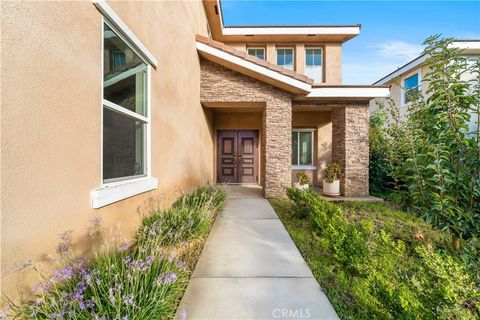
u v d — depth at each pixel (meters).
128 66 2.78
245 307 2.11
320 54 10.07
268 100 6.75
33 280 1.47
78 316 1.39
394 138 6.75
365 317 1.98
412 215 5.03
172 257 2.14
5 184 1.32
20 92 1.41
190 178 5.53
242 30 9.50
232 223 4.57
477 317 1.59
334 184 7.39
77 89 1.88
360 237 2.73
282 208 5.75
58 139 1.69
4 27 1.32
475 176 2.94
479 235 2.88
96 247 2.07
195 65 6.02
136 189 2.81
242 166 9.95
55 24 1.66
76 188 1.87
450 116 3.00
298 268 2.83
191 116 5.59
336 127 7.92
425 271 1.95
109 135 2.46
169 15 4.05
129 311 1.51
